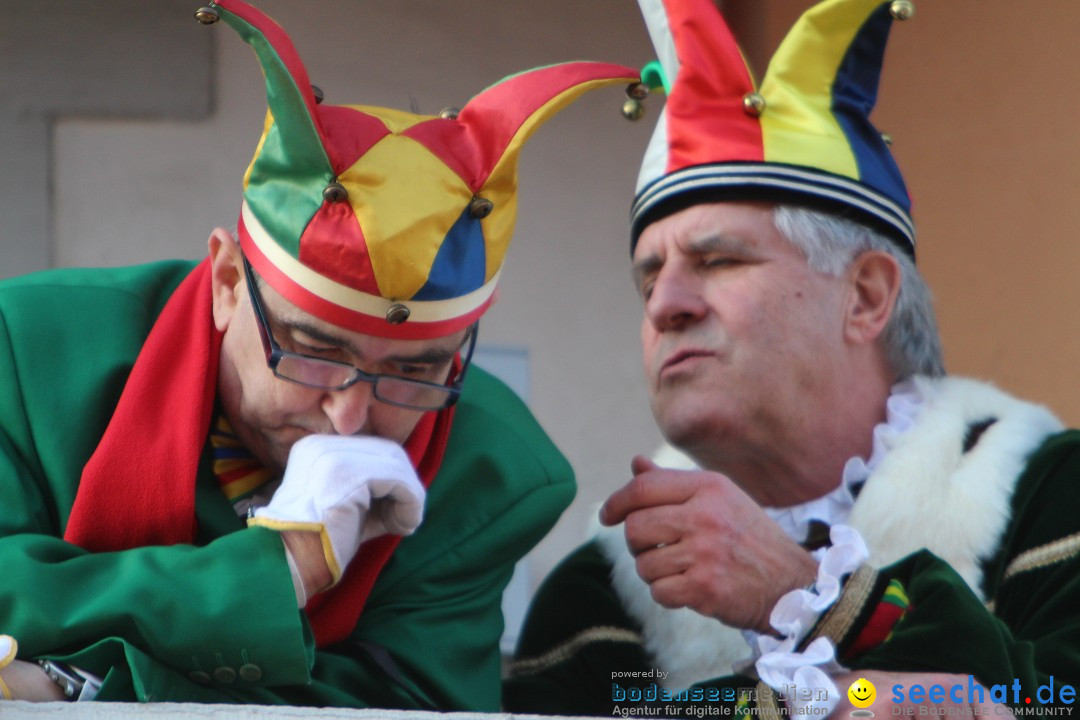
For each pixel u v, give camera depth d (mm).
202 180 12828
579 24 13492
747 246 9375
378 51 13180
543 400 13148
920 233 13391
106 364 8750
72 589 7879
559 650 9984
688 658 9555
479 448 9211
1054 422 9664
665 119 9734
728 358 9273
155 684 7727
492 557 9102
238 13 7973
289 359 8164
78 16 12820
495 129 8422
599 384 13258
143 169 12789
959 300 13164
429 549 8984
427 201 8102
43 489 8508
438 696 8734
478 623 9078
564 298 13320
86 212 12688
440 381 8406
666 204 9555
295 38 13062
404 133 8305
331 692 8391
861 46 9859
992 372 12938
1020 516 9148
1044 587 8906
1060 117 12922
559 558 12992
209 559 7945
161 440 8398
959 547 9062
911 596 8469
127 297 9117
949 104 13398
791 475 9492
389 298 8023
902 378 9672
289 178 8188
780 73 9750
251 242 8289
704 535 8602
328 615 8562
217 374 8641
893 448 9336
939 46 13484
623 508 8812
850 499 9438
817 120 9641
